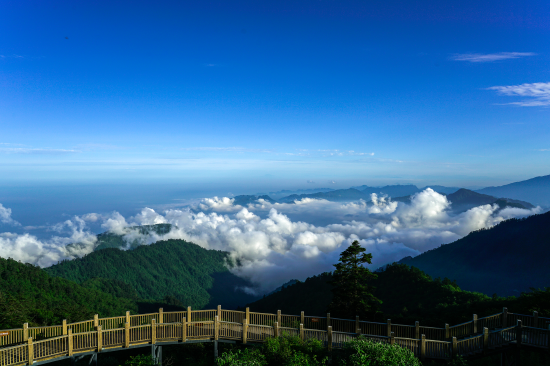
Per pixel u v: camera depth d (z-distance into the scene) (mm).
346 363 12164
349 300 26500
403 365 11312
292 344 13945
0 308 26359
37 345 14688
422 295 60312
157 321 17875
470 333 15883
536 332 14211
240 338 16312
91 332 15281
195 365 17766
